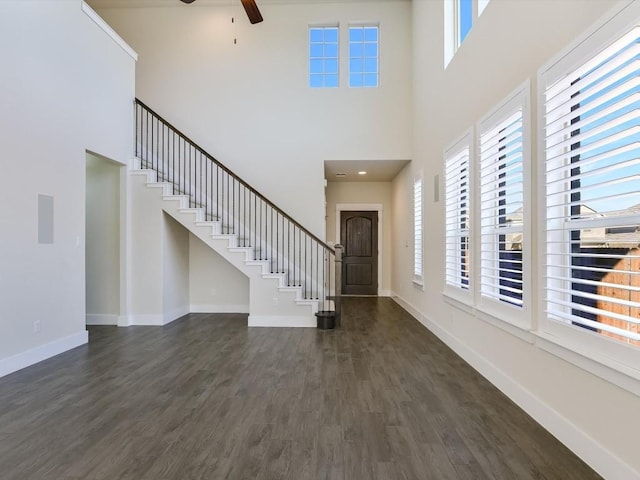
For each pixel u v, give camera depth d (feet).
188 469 6.54
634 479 5.64
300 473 6.44
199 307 21.68
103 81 15.97
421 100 19.13
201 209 18.47
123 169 17.88
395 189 26.68
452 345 14.02
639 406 5.57
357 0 21.40
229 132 21.59
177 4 21.62
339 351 13.83
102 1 21.18
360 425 8.15
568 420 7.23
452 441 7.49
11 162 11.37
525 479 6.26
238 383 10.61
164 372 11.50
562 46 7.46
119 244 17.94
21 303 11.71
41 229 12.48
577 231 7.43
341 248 18.07
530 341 8.50
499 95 10.26
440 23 15.78
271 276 18.04
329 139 21.58
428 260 17.62
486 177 11.17
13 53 11.43
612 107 6.15
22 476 6.33
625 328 6.25
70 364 12.21
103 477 6.31
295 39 21.72
